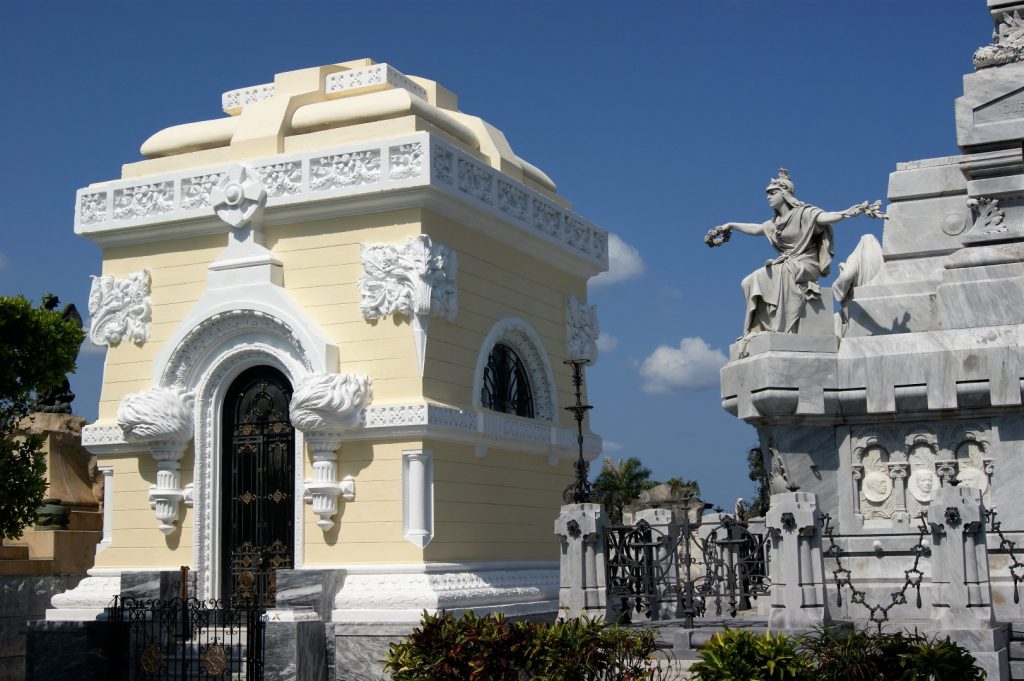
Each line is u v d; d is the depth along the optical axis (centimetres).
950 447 1595
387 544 1847
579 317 2394
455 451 1942
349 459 1894
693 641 1423
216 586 1969
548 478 2245
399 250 1891
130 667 1712
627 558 1656
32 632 1756
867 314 1692
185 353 2006
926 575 1566
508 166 2184
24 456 2169
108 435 2047
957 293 1623
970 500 1296
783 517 1341
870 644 1146
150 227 2067
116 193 2097
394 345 1889
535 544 2167
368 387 1889
